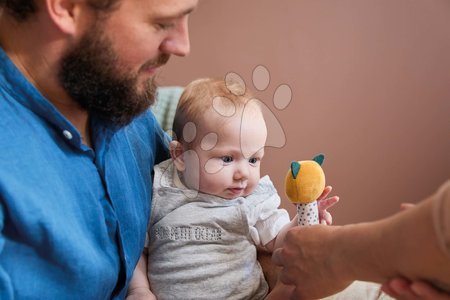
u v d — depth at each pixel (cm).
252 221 98
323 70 150
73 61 73
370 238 61
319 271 71
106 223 85
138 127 105
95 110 80
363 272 63
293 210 113
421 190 169
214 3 148
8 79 73
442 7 154
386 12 154
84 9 70
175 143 100
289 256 77
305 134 148
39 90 77
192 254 96
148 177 103
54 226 72
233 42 147
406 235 55
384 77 159
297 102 139
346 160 161
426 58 158
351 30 152
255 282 98
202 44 149
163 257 99
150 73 80
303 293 77
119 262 88
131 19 71
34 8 70
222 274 95
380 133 162
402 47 157
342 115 155
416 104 162
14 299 72
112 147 90
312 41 146
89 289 80
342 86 154
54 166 76
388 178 167
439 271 54
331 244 69
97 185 83
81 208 80
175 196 100
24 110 74
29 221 70
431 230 52
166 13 71
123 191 90
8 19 73
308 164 84
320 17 147
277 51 144
